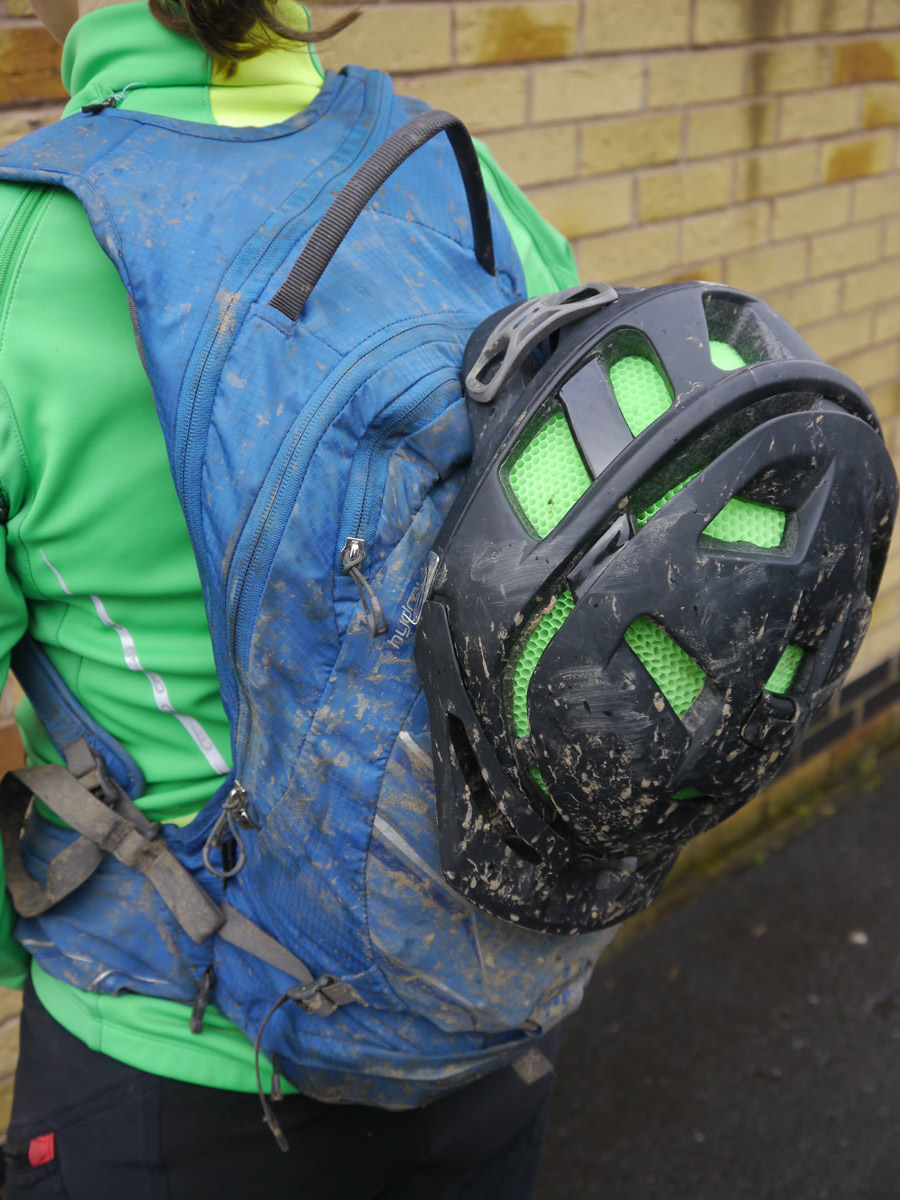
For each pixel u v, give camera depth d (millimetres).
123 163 756
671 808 750
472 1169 1112
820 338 2680
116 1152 964
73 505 793
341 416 726
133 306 729
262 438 723
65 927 952
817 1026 2314
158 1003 938
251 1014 888
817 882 2734
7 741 1604
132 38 809
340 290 759
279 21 789
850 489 732
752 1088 2168
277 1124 903
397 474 743
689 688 726
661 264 2260
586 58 1971
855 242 2656
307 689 756
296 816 780
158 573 834
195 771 918
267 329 726
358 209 721
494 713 728
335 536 735
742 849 2848
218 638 770
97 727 909
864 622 792
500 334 764
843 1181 1978
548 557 694
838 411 740
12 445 767
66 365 756
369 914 791
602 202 2102
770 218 2441
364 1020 848
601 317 766
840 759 3127
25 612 854
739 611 691
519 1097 1106
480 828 764
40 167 744
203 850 878
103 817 891
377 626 742
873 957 2502
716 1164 2004
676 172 2209
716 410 695
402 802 766
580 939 903
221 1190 981
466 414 771
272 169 789
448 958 815
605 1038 2279
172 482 803
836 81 2441
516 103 1900
